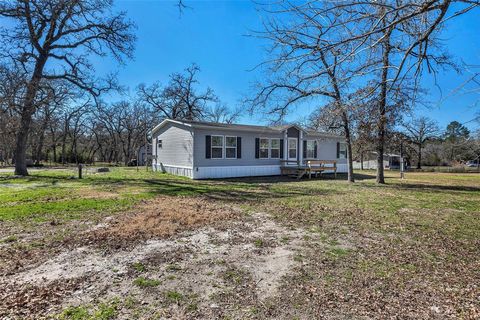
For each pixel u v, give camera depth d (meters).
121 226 5.26
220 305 2.65
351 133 11.58
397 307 2.63
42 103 14.88
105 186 11.04
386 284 3.11
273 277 3.27
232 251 4.11
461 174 26.14
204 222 5.69
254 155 17.14
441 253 4.11
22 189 9.93
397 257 3.94
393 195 9.98
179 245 4.33
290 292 2.91
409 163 39.09
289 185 12.62
